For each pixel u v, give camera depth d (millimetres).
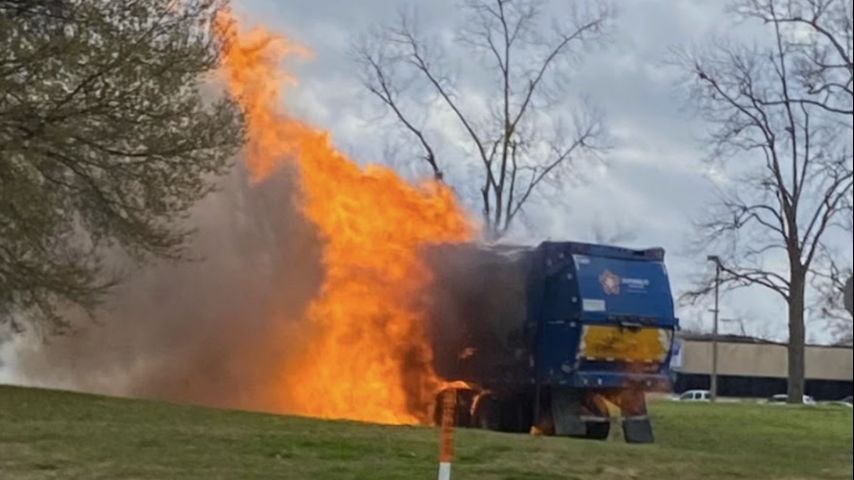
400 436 16625
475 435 17531
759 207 49969
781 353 82250
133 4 20594
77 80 19844
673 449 17672
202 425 16750
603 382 22266
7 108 19297
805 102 43500
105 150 20266
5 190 19172
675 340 22875
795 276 44969
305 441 15586
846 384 79625
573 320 22062
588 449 16375
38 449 14156
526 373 22703
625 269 22562
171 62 20672
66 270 20375
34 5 20250
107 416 17219
